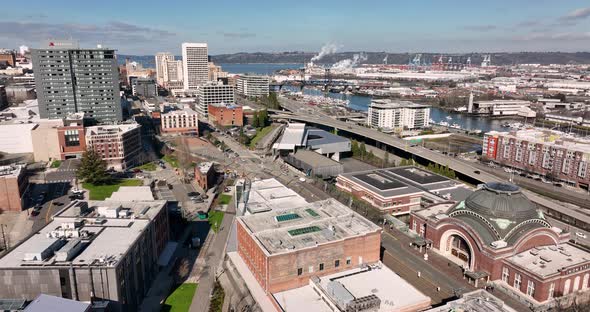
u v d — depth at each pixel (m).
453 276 123.25
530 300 109.06
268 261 102.38
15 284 91.69
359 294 99.25
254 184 167.00
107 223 120.56
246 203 143.50
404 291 100.81
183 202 186.75
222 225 162.12
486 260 119.44
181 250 140.62
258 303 102.31
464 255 131.88
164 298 112.00
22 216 167.38
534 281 108.69
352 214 129.62
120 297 95.50
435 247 139.88
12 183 168.25
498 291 115.50
